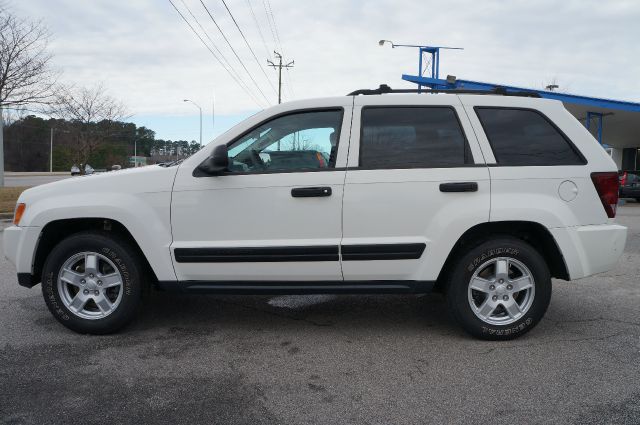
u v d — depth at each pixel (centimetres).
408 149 413
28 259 427
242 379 349
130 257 421
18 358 383
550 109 426
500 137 417
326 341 420
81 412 303
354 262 405
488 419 295
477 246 409
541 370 360
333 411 305
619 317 478
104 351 398
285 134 423
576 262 411
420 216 403
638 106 1778
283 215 406
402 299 545
